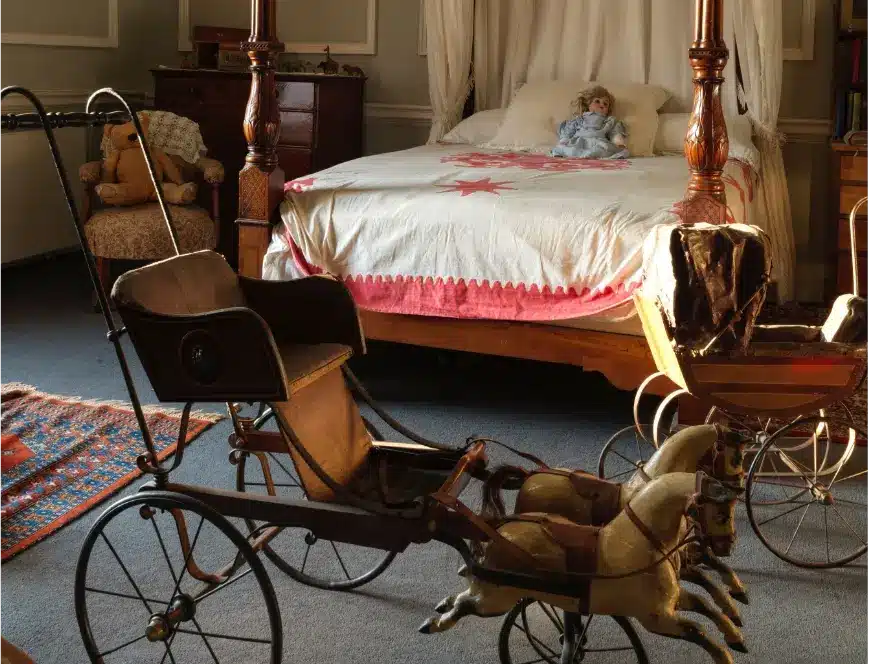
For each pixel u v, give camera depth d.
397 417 4.28
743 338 3.02
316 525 2.28
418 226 4.11
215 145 6.98
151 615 2.34
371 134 7.40
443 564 3.01
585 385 4.82
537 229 3.95
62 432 3.97
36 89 6.77
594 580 2.13
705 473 2.32
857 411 4.14
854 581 2.92
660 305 3.06
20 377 4.66
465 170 4.83
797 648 2.57
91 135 7.35
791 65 6.31
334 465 2.47
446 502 2.19
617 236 3.83
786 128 6.37
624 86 6.04
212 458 3.78
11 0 6.49
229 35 7.09
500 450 3.92
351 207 4.25
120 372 4.80
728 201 4.39
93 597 2.77
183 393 2.24
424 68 7.17
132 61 7.67
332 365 2.51
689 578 2.39
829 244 6.00
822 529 3.23
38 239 6.93
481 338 4.13
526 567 2.17
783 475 3.45
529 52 6.58
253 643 2.56
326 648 2.55
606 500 2.36
